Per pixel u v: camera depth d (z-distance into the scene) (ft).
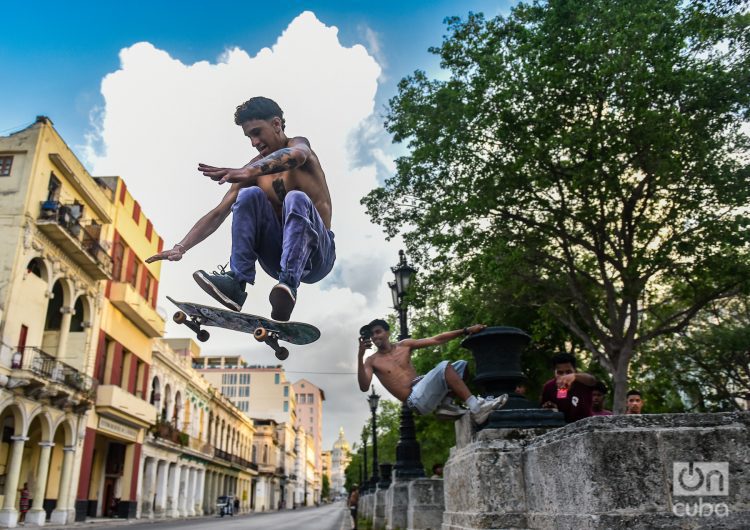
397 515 34.04
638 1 44.19
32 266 64.44
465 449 13.79
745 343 65.00
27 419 60.29
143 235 95.86
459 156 51.93
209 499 151.02
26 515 62.18
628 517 7.73
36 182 62.44
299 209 9.03
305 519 106.63
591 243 55.16
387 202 56.65
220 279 8.91
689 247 45.14
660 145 41.81
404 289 37.68
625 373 49.16
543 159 46.50
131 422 87.66
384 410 143.54
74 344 74.69
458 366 14.82
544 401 17.10
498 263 48.34
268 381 319.47
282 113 9.64
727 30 44.21
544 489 10.53
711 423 8.05
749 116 44.47
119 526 68.18
